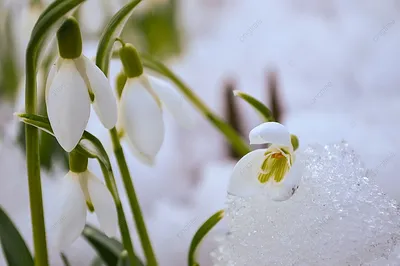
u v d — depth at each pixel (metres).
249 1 0.61
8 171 0.46
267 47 0.59
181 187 0.53
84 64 0.30
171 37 0.56
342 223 0.31
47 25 0.30
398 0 0.58
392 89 0.56
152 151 0.33
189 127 0.34
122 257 0.33
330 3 0.60
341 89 0.56
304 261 0.31
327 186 0.31
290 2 0.61
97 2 0.47
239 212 0.32
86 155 0.31
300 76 0.57
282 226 0.31
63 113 0.29
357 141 0.47
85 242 0.43
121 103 0.33
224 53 0.60
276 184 0.30
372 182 0.32
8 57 0.45
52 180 0.42
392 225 0.31
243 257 0.31
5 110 0.46
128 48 0.33
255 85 0.57
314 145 0.32
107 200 0.31
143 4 0.52
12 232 0.33
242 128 0.53
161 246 0.44
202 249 0.40
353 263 0.31
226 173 0.47
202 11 0.62
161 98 0.33
